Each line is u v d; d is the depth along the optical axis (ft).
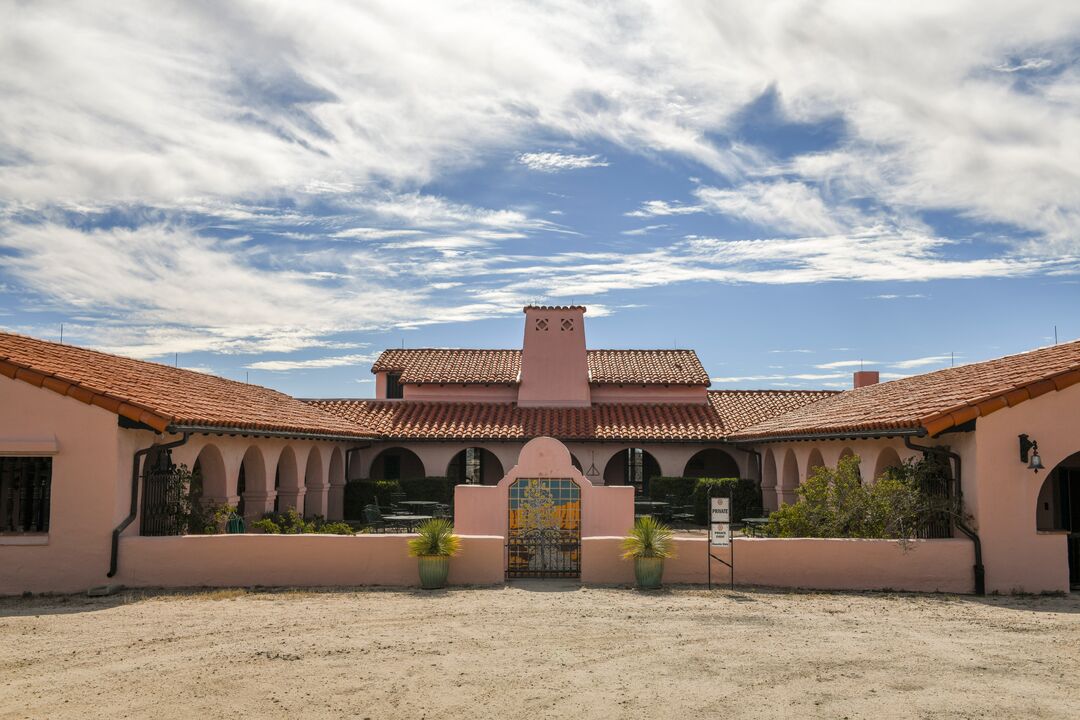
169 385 61.72
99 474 47.01
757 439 81.56
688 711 25.68
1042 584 46.26
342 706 26.08
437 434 91.66
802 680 28.66
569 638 34.37
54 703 26.22
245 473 67.36
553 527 54.13
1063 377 46.96
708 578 47.16
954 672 29.68
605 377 103.24
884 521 49.11
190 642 33.60
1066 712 25.66
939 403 51.78
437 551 46.44
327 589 46.24
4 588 46.37
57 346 56.85
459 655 31.68
